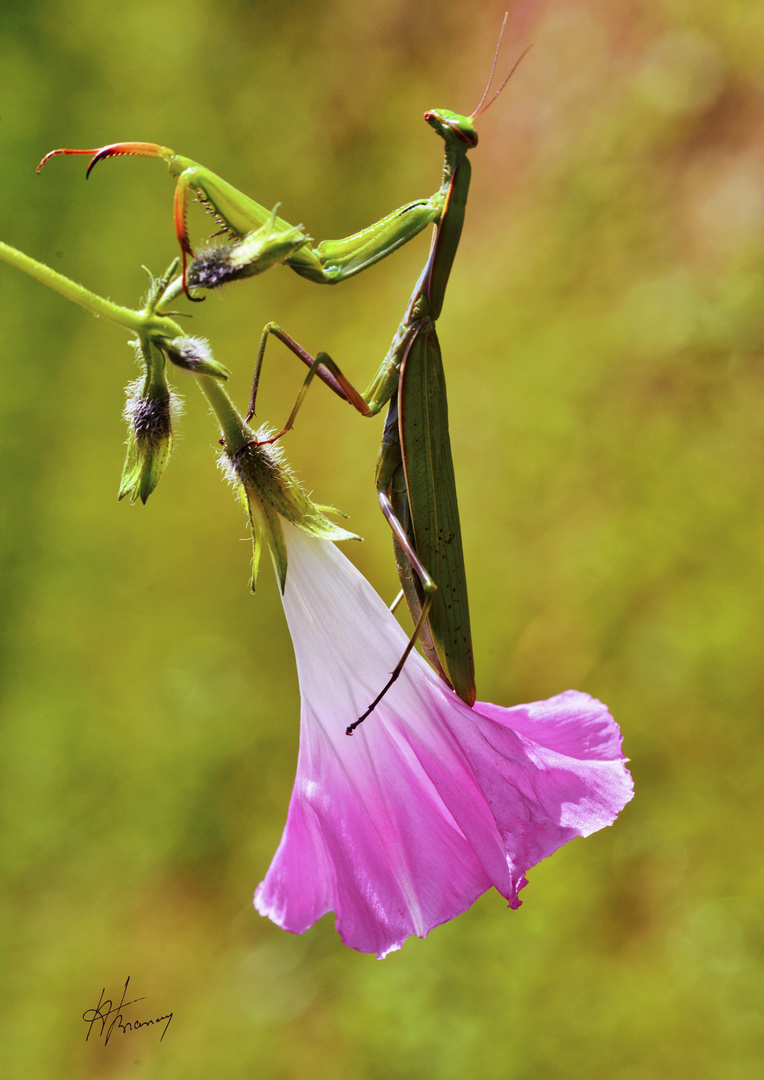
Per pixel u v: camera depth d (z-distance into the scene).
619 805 0.52
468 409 1.22
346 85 1.71
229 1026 0.93
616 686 1.00
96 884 1.06
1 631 1.28
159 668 1.19
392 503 0.53
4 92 1.75
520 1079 0.81
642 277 1.24
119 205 1.63
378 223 0.52
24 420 1.44
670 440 1.10
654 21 1.43
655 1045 0.81
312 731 0.52
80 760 1.15
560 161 1.40
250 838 1.05
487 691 1.05
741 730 0.93
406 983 0.88
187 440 1.34
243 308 1.47
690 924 0.86
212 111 1.75
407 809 0.51
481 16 1.63
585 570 1.06
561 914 0.89
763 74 1.32
